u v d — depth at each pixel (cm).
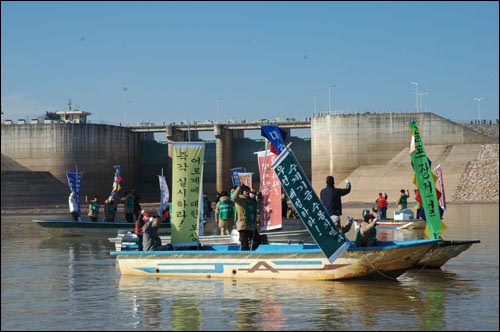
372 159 12862
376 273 2434
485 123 14712
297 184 2358
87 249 3925
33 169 13738
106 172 13838
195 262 2617
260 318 1897
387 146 12800
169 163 14012
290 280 2494
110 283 2530
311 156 13838
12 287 2462
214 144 14150
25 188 12712
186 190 2759
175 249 2761
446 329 1748
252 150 13875
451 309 1973
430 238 2659
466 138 12538
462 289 2284
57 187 13362
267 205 3030
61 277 2705
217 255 2583
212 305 2080
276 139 2391
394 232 4694
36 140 13738
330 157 13088
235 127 13438
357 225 2531
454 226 5072
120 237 3397
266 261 2523
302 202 2356
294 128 13975
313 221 2359
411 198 10619
